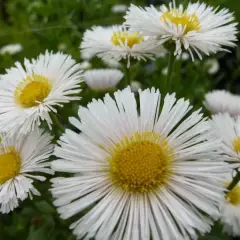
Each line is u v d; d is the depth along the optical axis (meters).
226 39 0.06
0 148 0.06
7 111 0.06
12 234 0.07
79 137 0.05
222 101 0.08
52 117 0.06
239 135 0.06
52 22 0.13
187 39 0.06
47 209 0.06
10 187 0.05
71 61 0.06
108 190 0.05
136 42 0.07
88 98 0.08
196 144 0.05
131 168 0.05
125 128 0.05
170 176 0.05
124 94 0.05
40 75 0.06
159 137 0.05
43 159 0.05
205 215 0.05
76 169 0.05
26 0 0.17
